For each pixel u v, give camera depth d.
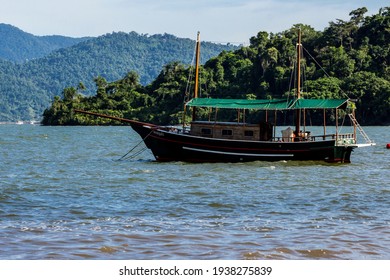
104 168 139.12
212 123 143.12
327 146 143.25
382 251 61.16
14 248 61.47
